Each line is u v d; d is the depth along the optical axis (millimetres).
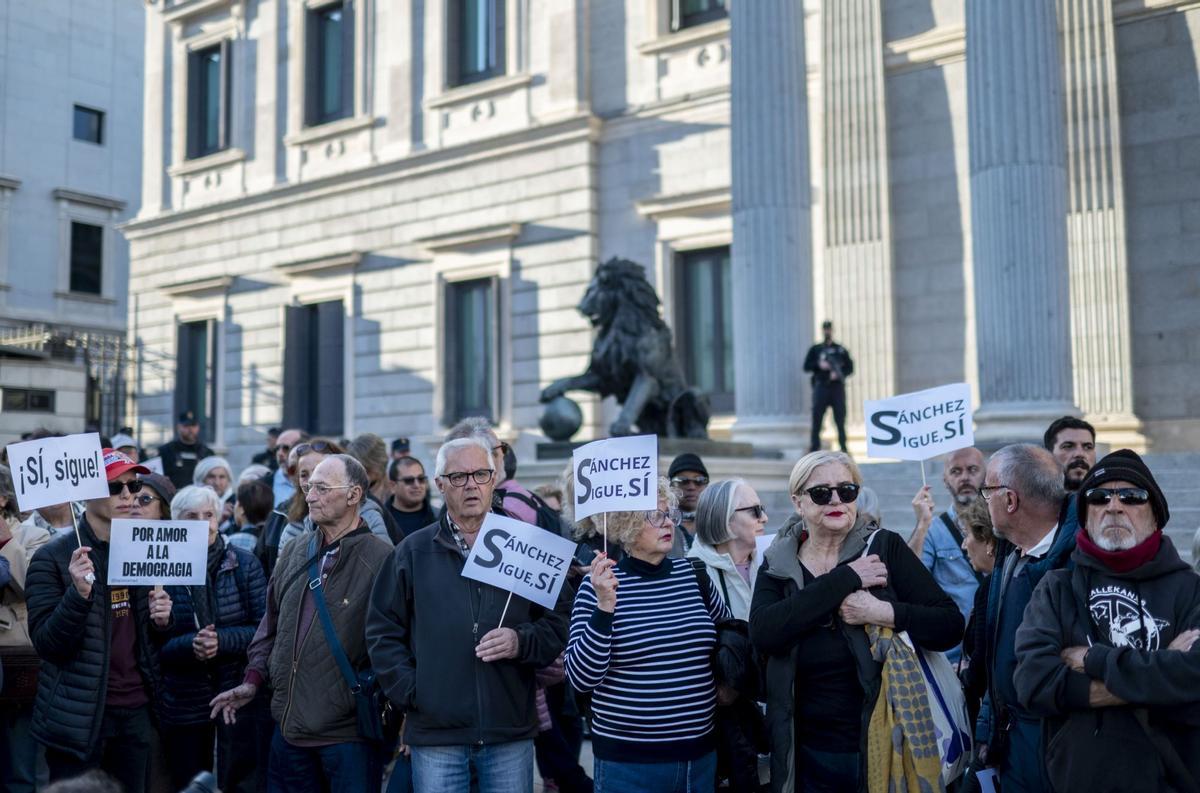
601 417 21641
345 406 25750
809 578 4719
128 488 6109
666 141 21562
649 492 4871
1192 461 13383
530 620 5270
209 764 6496
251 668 6027
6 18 35875
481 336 23953
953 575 6797
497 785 5070
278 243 27266
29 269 36031
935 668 4727
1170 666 3764
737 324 17172
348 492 5711
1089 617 4074
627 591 4871
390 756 6199
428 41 24984
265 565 7316
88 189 37719
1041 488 4652
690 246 21203
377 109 25797
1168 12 17188
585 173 22281
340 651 5531
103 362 30094
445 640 5059
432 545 5250
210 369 28375
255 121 27984
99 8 38375
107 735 5906
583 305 14656
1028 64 14195
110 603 5906
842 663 4586
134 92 39312
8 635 6578
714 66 21234
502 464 6461
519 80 23250
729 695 4902
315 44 27156
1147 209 17234
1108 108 17484
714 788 4930
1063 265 14133
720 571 5977
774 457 16219
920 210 19078
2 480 7125
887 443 6238
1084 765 3932
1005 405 13961
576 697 5074
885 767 4363
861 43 19578
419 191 24797
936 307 18812
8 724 6746
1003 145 14195
